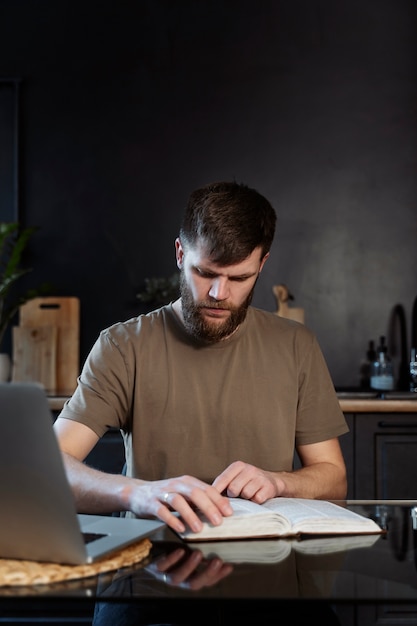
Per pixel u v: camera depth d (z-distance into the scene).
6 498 1.00
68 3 3.79
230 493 1.43
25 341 3.64
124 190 3.77
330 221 3.78
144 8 3.78
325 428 1.87
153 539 1.22
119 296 3.76
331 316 3.77
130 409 1.84
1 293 3.50
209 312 1.67
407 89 3.80
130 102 3.78
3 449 0.96
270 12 3.79
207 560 1.09
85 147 3.78
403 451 3.16
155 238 3.76
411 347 3.76
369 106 3.80
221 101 3.78
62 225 3.77
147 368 1.82
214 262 1.60
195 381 1.82
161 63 3.78
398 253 3.79
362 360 3.76
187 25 3.79
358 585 0.98
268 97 3.78
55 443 0.94
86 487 1.48
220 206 1.60
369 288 3.78
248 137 3.78
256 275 1.69
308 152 3.79
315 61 3.79
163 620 1.48
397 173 3.79
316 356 1.91
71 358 3.64
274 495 1.47
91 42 3.79
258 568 1.05
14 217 3.77
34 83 3.79
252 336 1.87
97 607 1.65
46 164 3.78
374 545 1.19
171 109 3.78
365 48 3.79
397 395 3.42
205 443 1.81
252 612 1.48
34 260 3.77
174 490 1.29
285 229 3.78
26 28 3.78
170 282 3.62
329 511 1.35
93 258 3.76
